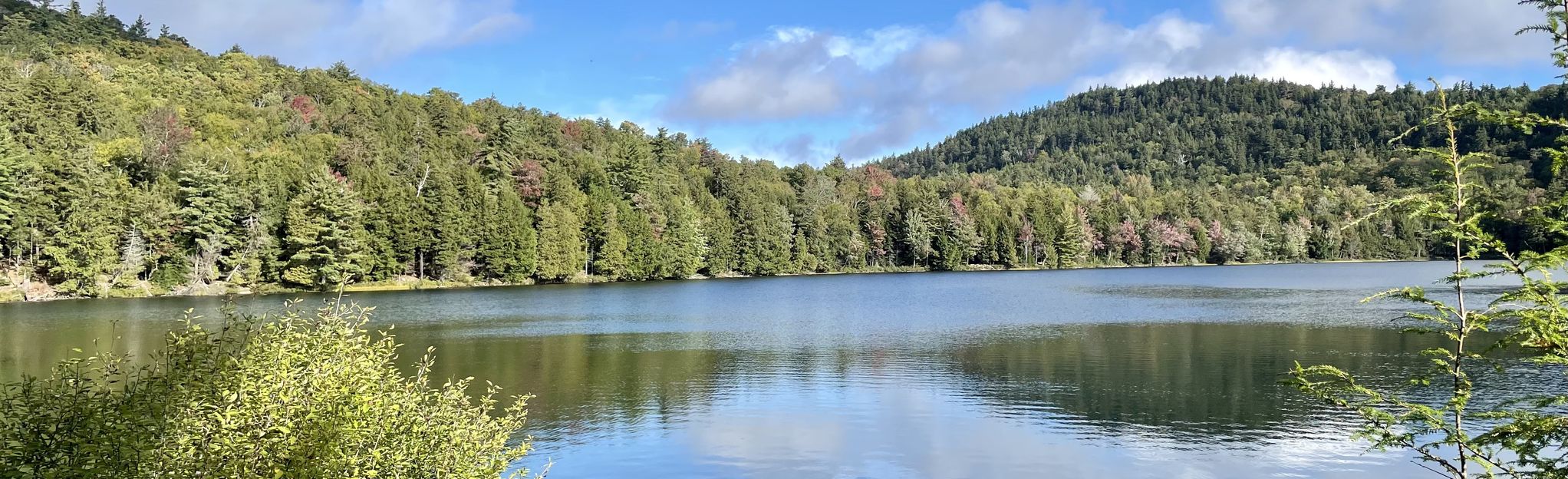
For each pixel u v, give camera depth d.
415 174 96.50
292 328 10.37
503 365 29.89
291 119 111.94
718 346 34.69
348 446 9.18
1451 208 7.18
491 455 11.26
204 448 8.79
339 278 70.75
